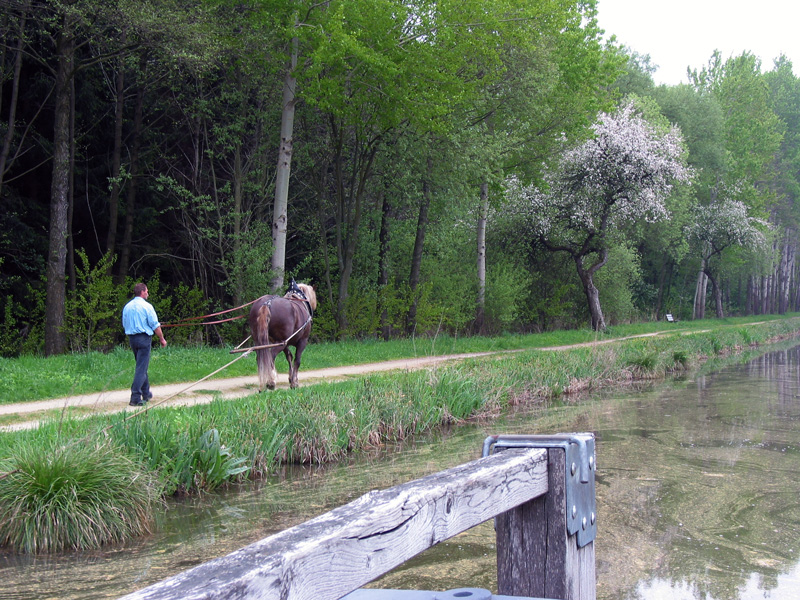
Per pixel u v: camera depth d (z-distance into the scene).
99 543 6.18
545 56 25.69
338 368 17.55
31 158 23.44
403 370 16.00
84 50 23.17
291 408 10.12
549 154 30.16
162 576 5.34
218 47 18.53
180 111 25.80
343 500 7.62
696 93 53.38
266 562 1.32
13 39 21.61
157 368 14.92
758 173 55.38
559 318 38.44
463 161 23.91
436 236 28.81
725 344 31.44
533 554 2.47
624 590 5.05
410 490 1.87
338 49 17.69
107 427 8.01
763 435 11.55
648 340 27.34
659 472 8.87
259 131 24.48
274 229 20.80
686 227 48.03
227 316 24.83
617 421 12.98
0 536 6.16
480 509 2.09
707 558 5.73
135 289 11.23
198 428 8.59
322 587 1.47
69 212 22.64
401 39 19.73
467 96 21.69
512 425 12.63
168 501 7.61
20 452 6.78
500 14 20.09
